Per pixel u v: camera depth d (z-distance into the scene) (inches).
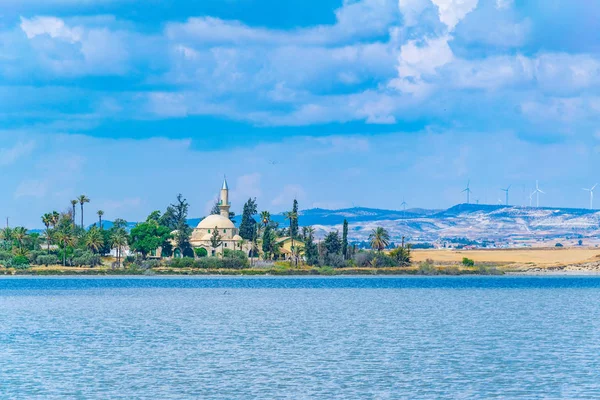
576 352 4343.0
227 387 3405.5
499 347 4554.6
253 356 4210.1
